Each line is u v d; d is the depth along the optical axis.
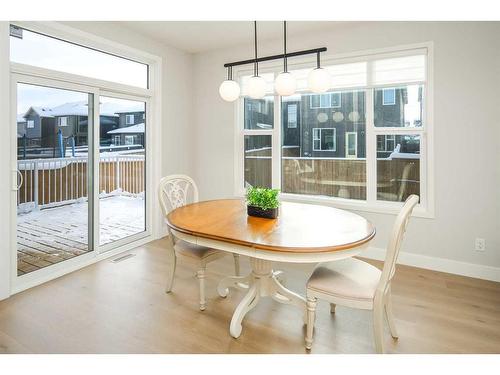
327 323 2.26
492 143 2.89
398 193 3.44
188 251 2.47
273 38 3.89
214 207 2.75
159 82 4.05
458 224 3.07
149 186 4.16
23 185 2.81
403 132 3.33
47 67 2.92
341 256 1.74
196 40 3.99
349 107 3.64
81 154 3.29
